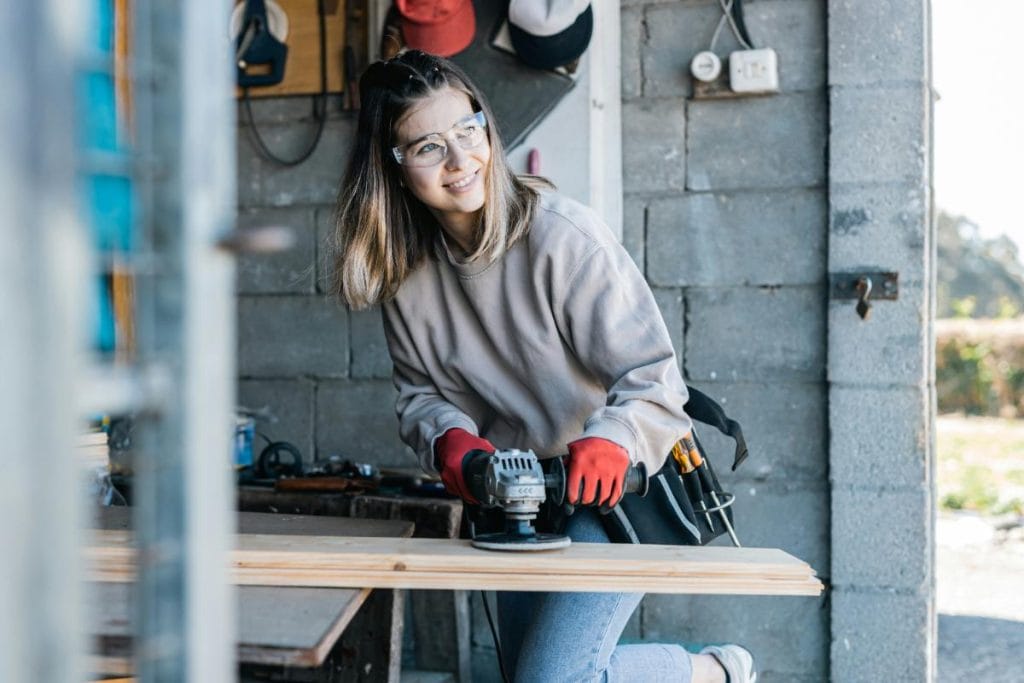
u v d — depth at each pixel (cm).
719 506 218
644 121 324
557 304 203
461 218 205
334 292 223
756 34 314
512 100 316
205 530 78
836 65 305
